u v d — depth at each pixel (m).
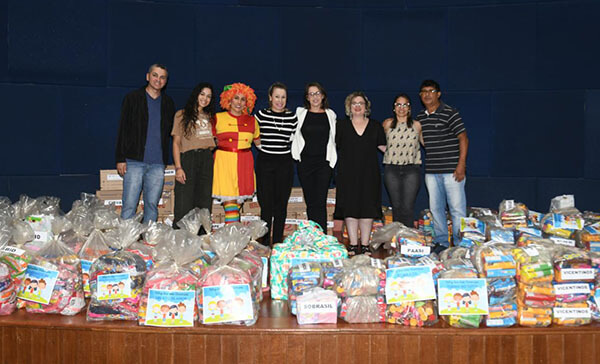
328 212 4.93
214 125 4.00
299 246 2.82
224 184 3.88
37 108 4.68
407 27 5.22
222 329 2.14
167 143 4.12
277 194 4.04
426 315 2.21
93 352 2.19
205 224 2.94
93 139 4.88
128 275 2.27
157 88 4.01
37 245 2.62
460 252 2.65
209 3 5.08
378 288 2.25
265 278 2.85
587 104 4.89
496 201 5.20
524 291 2.20
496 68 5.10
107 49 4.85
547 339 2.17
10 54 4.57
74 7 4.72
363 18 5.25
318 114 4.02
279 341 2.15
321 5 5.22
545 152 5.04
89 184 4.90
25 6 4.59
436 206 4.30
